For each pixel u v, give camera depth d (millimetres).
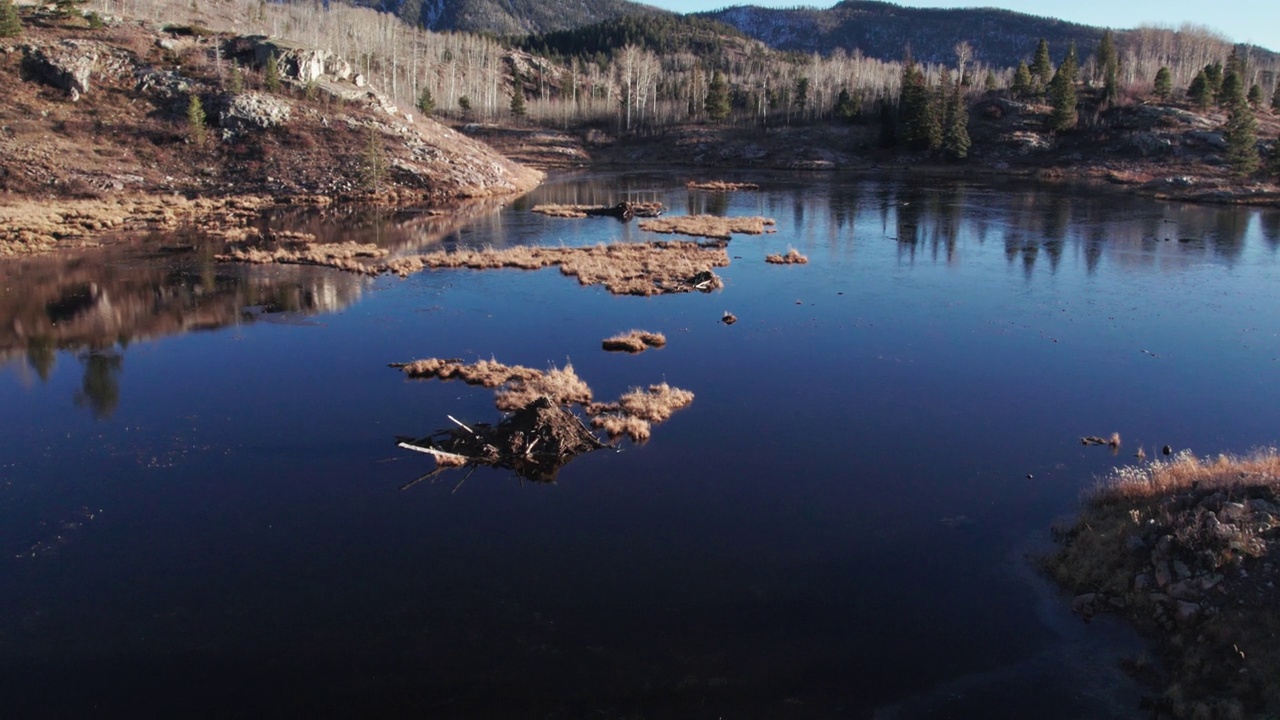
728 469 16266
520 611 11562
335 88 71938
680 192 71062
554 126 121562
